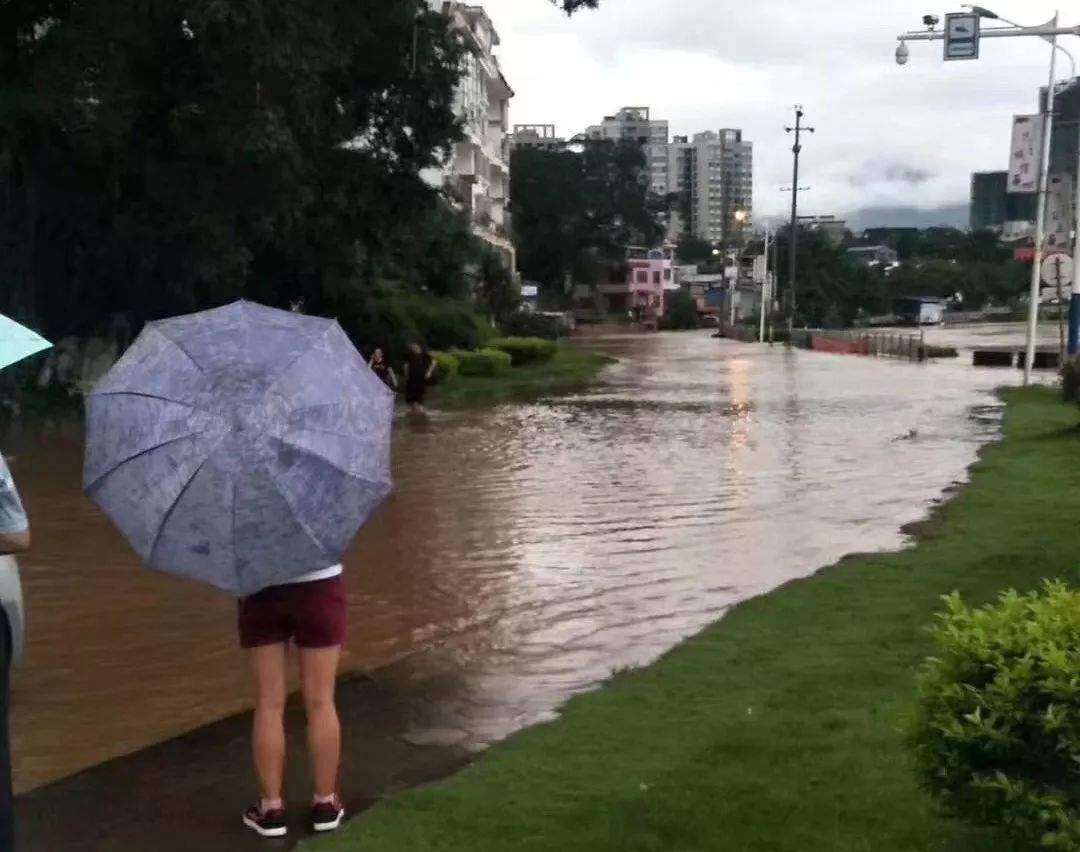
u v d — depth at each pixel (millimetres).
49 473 14609
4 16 19703
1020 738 3404
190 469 4086
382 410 4480
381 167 25844
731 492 13617
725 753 5102
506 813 4555
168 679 6844
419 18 24969
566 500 13125
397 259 35594
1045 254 29453
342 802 4957
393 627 7949
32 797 5074
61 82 17984
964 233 137625
